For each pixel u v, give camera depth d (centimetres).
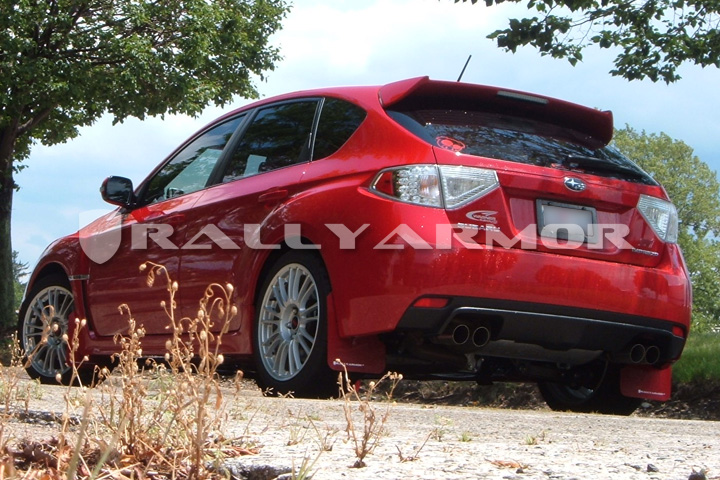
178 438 192
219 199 529
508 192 441
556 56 1270
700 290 6700
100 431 204
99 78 2258
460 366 468
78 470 179
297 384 460
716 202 7144
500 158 446
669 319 478
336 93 502
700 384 895
